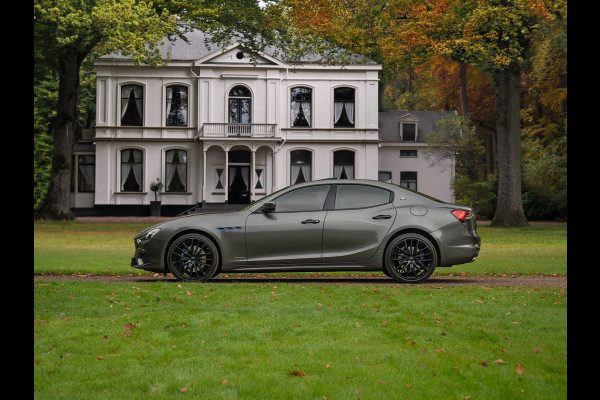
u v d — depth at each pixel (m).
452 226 9.25
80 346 5.07
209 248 9.07
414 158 43.78
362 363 4.61
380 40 29.70
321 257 9.13
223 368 4.51
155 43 27.69
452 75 52.97
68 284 8.31
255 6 29.72
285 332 5.54
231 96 37.78
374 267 9.23
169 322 5.90
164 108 37.75
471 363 4.63
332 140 37.94
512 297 7.37
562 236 22.86
